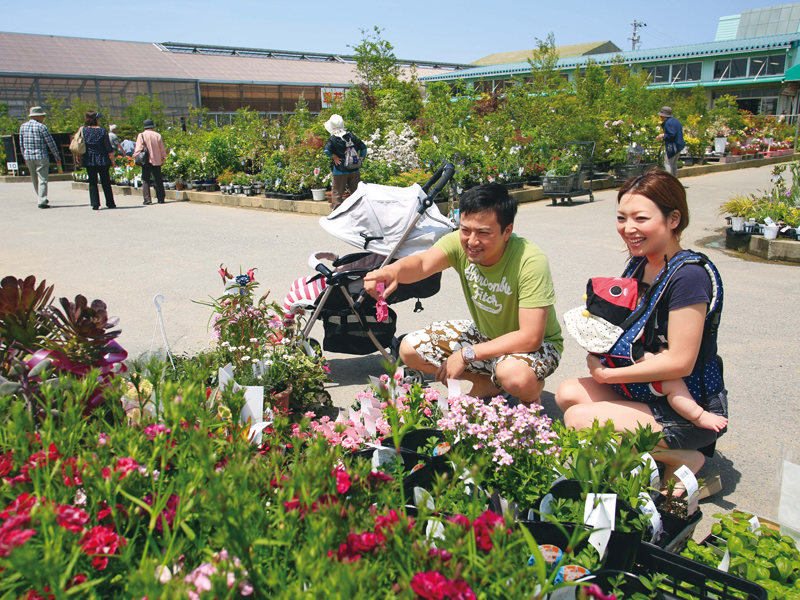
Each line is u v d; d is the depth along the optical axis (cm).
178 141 1842
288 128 1617
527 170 1395
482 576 116
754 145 2208
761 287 636
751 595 155
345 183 1149
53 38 4147
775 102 3425
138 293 635
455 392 250
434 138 1518
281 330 359
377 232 373
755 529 206
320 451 144
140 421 165
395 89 2253
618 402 271
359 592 101
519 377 300
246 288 348
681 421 257
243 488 130
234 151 1567
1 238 981
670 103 2348
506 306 316
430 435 217
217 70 4606
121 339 484
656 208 258
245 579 114
